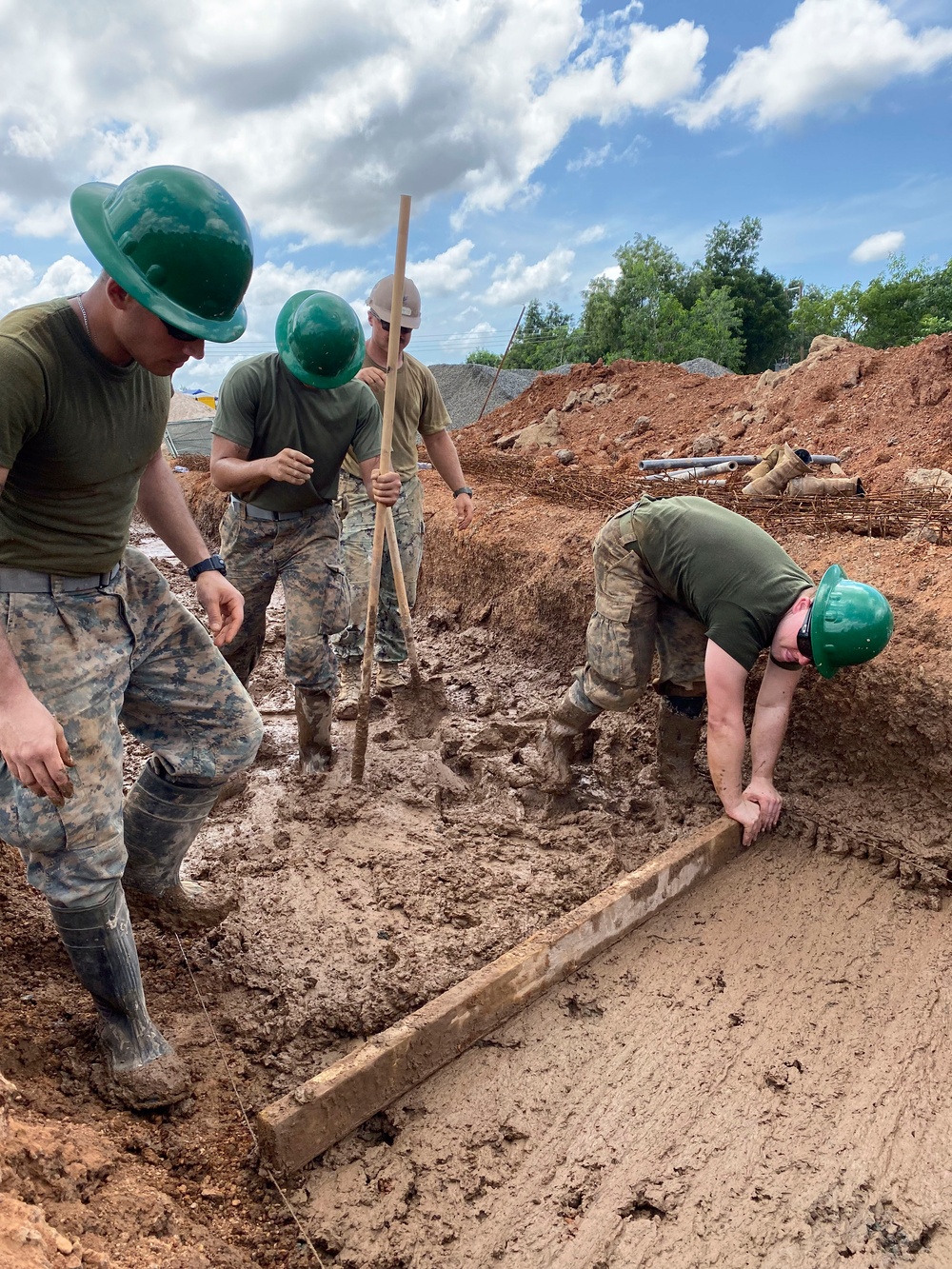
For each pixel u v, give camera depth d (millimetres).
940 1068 2377
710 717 3035
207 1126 2170
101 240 1796
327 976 2682
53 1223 1580
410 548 4785
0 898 2791
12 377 1683
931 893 2973
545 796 3693
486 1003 2443
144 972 2688
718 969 2750
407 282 4426
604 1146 2203
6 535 1897
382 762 4043
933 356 6652
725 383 8891
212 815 3682
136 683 2318
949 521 4062
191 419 19047
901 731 3182
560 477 6809
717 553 2980
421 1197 2078
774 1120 2260
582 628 4879
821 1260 1935
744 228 44031
